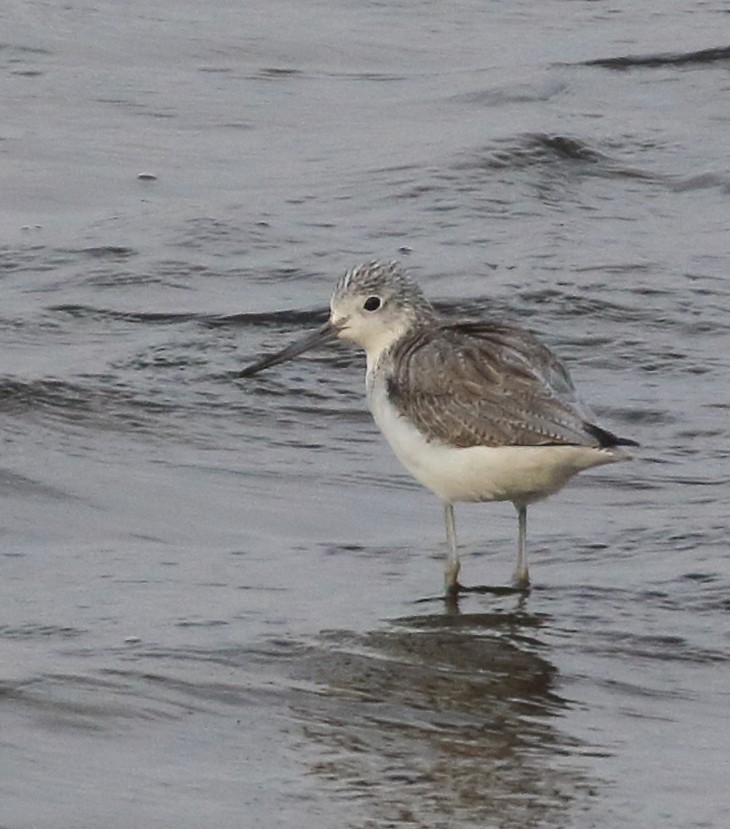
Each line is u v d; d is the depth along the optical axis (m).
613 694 10.95
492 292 18.45
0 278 19.08
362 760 10.03
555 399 12.12
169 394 16.38
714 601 12.15
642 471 14.84
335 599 12.37
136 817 9.34
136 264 19.36
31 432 15.48
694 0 30.89
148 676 10.95
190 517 14.02
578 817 9.40
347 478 14.95
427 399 12.47
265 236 20.14
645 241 20.03
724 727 10.50
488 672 11.20
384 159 22.53
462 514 14.18
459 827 9.30
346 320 13.56
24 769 9.80
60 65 26.94
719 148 22.92
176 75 26.81
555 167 22.05
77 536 13.57
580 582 12.59
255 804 9.52
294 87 26.45
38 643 11.43
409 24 29.84
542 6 30.89
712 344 17.50
